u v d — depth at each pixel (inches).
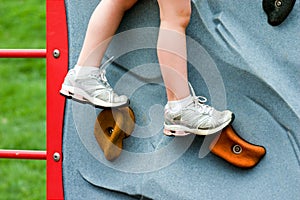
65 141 112.9
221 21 104.9
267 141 104.7
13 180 187.6
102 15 105.3
